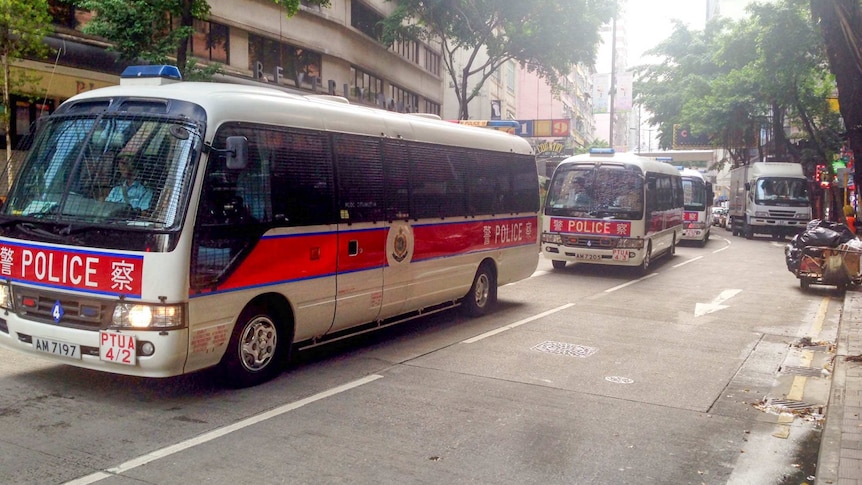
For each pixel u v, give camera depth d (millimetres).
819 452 5508
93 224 6176
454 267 10211
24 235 6484
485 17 29141
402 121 9172
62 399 6387
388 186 8734
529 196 12523
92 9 15609
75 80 18625
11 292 6578
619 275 17188
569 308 12195
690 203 27734
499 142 11547
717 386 7551
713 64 46531
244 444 5426
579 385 7410
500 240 11508
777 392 7395
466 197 10477
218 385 7008
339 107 8133
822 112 32406
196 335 6195
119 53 16500
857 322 10898
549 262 19812
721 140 42938
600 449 5578
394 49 36375
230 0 23266
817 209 37531
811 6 8547
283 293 7129
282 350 7398
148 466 4949
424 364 8102
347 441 5555
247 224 6680
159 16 15609
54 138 6746
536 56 29781
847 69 8320
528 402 6750
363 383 7234
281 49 26438
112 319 6051
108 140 6484
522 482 4895
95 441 5398
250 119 6797
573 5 28344
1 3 14109
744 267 19469
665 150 53969
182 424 5836
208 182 6301
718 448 5703
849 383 7324
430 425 6000
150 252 5965
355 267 8133
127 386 6855
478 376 7641
